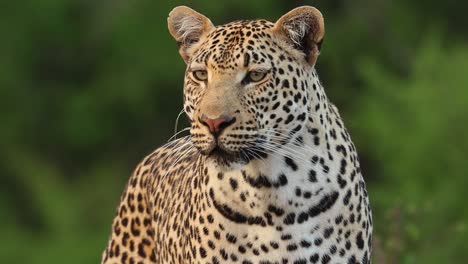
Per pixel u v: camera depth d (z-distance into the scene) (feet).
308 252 31.19
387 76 91.40
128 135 104.88
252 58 30.50
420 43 102.58
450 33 104.17
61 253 97.40
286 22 31.07
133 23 104.68
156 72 103.86
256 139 30.35
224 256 31.37
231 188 31.01
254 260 31.19
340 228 31.40
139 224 36.58
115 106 104.68
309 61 31.40
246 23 31.53
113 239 37.11
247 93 30.40
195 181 32.37
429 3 105.19
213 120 29.96
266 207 30.91
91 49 107.24
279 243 31.07
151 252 36.35
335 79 98.58
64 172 104.32
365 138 87.56
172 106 104.47
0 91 105.70
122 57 105.29
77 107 104.99
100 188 101.35
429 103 82.99
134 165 103.50
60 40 107.76
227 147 30.12
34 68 107.65
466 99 82.38
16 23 108.06
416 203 52.11
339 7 104.17
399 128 83.87
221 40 31.01
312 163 31.01
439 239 51.98
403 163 81.15
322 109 31.50
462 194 75.05
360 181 32.12
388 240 42.16
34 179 101.65
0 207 103.24
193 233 31.94
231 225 31.14
